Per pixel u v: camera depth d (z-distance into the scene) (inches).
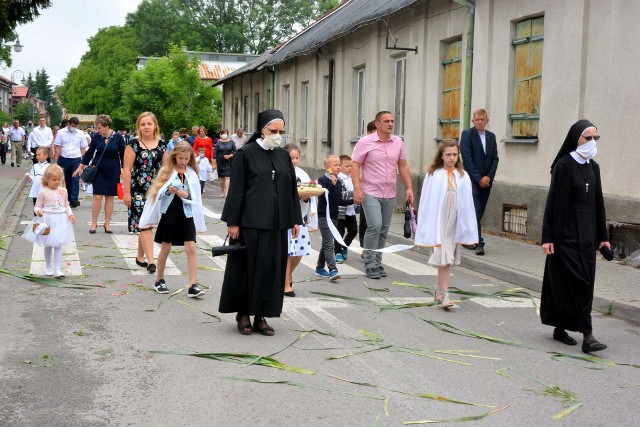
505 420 177.0
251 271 243.8
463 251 434.3
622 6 403.2
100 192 488.7
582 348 241.8
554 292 247.0
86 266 366.3
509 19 506.6
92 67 3257.9
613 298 306.8
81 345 231.6
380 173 366.3
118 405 180.2
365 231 389.1
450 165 295.6
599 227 249.9
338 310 290.2
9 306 281.6
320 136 954.1
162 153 440.5
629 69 398.6
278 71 1157.1
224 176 853.8
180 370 208.8
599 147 422.0
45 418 170.7
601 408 188.1
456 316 287.3
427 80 638.5
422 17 639.8
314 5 3038.9
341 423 171.6
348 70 838.5
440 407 184.4
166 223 301.9
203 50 3006.9
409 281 360.8
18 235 470.0
